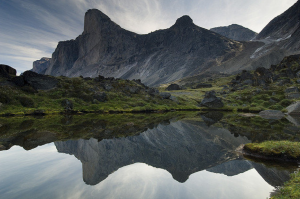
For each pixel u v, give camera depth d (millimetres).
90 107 59438
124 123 34438
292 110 58062
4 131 23391
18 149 16297
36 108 49656
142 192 8664
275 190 8938
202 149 17719
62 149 16531
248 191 8883
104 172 11484
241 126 32656
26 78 59094
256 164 13031
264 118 47844
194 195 8391
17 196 7859
